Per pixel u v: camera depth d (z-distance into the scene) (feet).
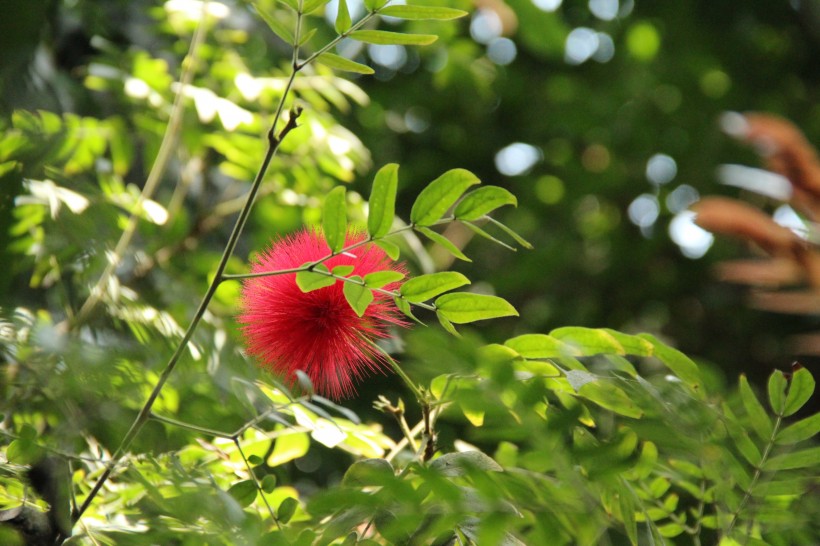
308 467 5.95
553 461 3.66
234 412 4.19
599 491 3.83
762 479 3.93
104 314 4.26
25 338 4.00
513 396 3.74
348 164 4.91
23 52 4.51
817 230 4.30
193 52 4.77
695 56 9.77
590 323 9.07
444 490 3.58
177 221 5.05
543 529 3.64
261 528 3.84
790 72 9.80
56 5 4.94
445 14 3.82
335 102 5.00
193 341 4.23
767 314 8.46
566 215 9.71
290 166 4.95
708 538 4.12
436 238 3.83
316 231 4.03
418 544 3.74
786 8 9.48
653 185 9.84
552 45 8.18
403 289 3.85
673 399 3.93
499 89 9.70
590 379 3.84
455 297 3.86
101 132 4.78
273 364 4.01
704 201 4.28
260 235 5.25
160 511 3.91
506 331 8.52
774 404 3.92
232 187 5.97
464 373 3.76
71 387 3.97
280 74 5.08
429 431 3.93
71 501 3.89
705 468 3.96
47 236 4.28
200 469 3.95
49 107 4.70
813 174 4.33
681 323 8.94
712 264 8.97
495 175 9.58
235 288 4.87
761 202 8.80
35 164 4.34
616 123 9.95
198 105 4.62
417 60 9.18
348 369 4.03
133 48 5.21
